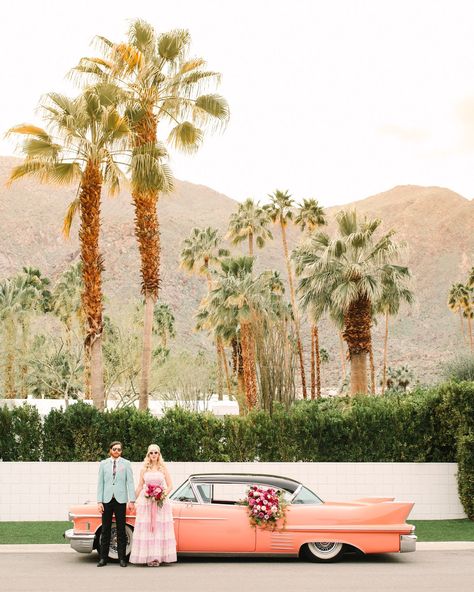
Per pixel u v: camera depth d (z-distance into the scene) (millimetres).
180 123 26938
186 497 12867
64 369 45625
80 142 24000
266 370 21781
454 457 19609
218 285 49344
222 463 18828
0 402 37062
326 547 12898
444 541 15203
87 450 18891
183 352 42750
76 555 13438
